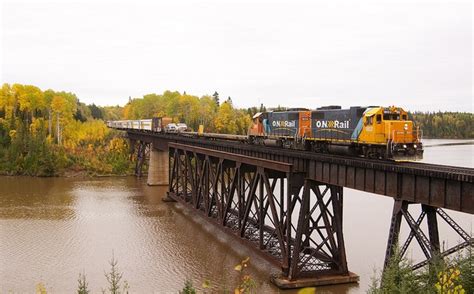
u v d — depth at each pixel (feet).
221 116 517.55
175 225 192.24
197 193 196.54
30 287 123.44
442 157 414.00
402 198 85.81
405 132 113.50
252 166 151.84
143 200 251.39
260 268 136.67
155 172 311.06
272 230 145.48
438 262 68.03
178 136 260.21
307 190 117.29
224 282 125.80
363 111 123.85
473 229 173.99
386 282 68.18
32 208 226.38
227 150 176.76
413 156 112.57
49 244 163.12
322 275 119.14
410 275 68.18
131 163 384.88
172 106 563.89
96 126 486.38
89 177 354.13
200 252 153.99
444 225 182.91
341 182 104.63
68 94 540.93
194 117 545.44
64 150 396.57
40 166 358.23
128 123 433.48
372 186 94.38
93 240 168.45
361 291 114.11
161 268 138.10
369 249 151.53
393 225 85.25
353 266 134.51
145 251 155.22
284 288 115.34
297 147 157.28
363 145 123.95
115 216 208.95
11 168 361.51
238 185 148.77
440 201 77.30
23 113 450.71
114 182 327.67
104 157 390.42
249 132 201.57
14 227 187.11
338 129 134.92
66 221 198.39
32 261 144.46
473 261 66.18
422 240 76.84
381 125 116.16
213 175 176.14
